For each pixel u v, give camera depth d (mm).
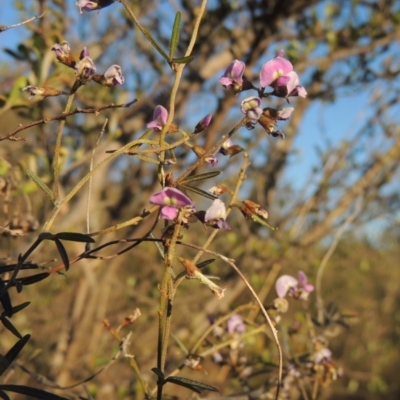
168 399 223
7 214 251
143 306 582
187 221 152
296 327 294
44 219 393
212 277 169
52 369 481
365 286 1053
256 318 377
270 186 590
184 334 474
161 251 174
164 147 156
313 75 506
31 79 301
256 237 586
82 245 444
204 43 455
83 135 445
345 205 542
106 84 163
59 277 580
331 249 330
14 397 447
